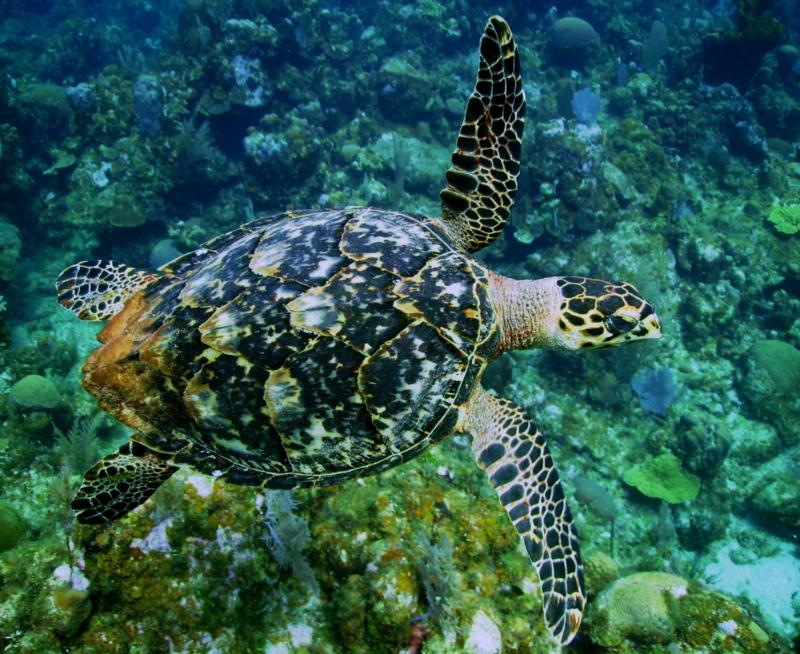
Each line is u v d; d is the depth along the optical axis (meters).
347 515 1.01
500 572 1.04
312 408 0.79
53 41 4.44
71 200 2.50
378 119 3.06
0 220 2.30
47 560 0.89
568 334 0.95
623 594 1.10
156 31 5.96
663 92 3.40
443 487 1.12
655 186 2.62
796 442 1.90
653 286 2.27
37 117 2.69
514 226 2.44
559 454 1.87
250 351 0.80
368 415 0.80
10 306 2.14
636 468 1.83
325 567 1.00
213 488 0.99
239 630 0.94
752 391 2.00
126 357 0.84
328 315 0.80
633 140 2.77
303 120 2.63
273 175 2.52
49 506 1.31
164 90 2.63
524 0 4.07
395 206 2.59
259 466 0.82
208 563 0.95
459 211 1.00
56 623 0.85
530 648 0.96
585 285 0.96
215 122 2.77
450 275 0.89
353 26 3.55
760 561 1.62
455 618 0.91
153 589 0.91
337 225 0.90
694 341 2.21
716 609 1.05
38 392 1.47
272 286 0.83
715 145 3.07
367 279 0.84
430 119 3.12
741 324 2.26
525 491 0.86
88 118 2.65
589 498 1.70
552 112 3.34
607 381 2.00
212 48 2.70
